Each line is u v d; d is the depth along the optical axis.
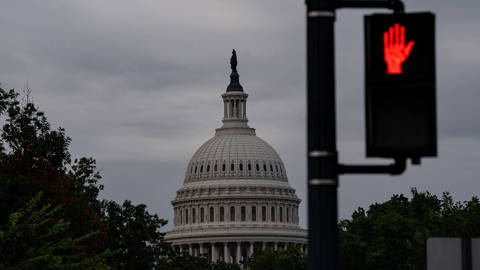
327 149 19.81
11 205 65.88
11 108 128.00
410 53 19.02
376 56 19.09
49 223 56.06
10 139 125.44
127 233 155.62
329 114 19.86
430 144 18.97
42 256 47.84
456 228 146.75
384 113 19.05
